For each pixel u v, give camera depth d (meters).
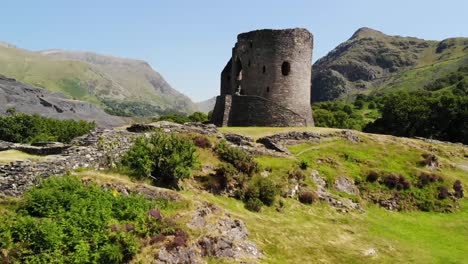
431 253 27.72
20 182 20.11
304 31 50.97
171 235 19.48
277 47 49.34
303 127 49.34
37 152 26.33
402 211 36.31
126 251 17.67
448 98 78.50
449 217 36.50
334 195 34.66
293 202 31.48
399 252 26.94
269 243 23.59
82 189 20.72
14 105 102.25
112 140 26.52
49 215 18.16
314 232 27.38
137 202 21.02
